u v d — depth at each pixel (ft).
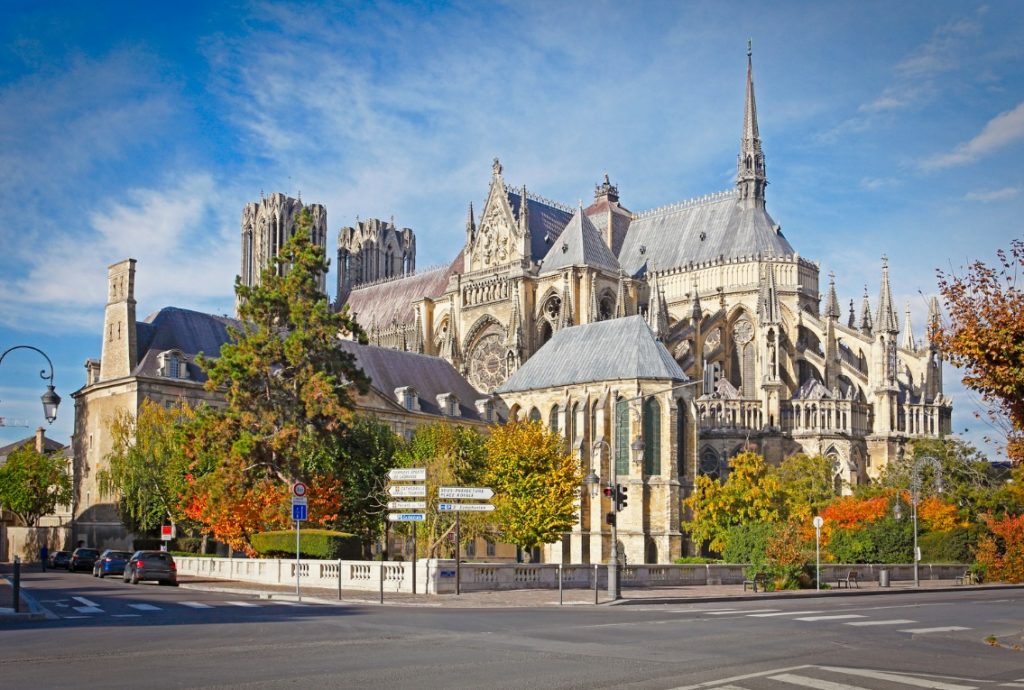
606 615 143.23
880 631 122.42
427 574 192.44
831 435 397.19
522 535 284.00
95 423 339.16
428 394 394.93
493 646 98.63
